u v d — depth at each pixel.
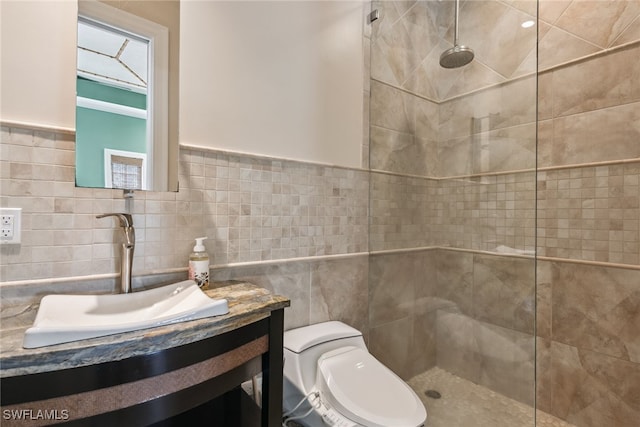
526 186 1.46
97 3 0.95
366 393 1.06
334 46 1.51
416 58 1.76
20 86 0.83
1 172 0.80
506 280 1.54
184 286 0.96
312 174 1.42
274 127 1.30
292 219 1.34
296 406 1.11
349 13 1.58
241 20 1.21
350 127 1.57
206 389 0.74
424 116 1.78
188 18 1.09
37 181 0.85
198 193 1.10
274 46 1.30
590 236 1.43
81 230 0.91
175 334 0.68
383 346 1.65
